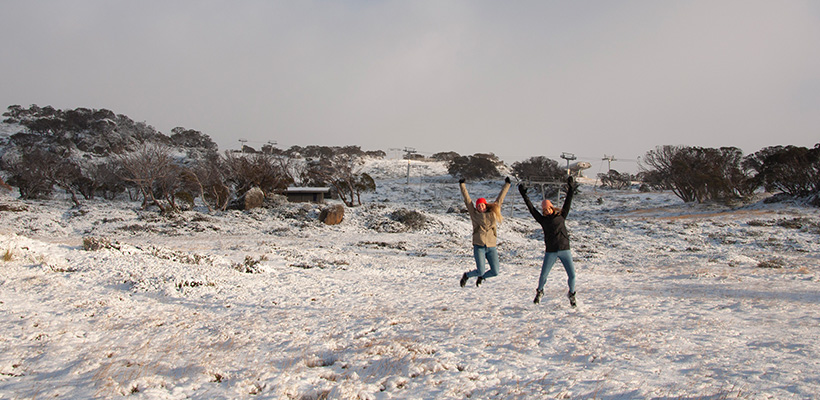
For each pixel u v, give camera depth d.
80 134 130.75
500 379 4.43
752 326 6.74
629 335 6.12
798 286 12.02
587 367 4.80
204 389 4.09
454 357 5.13
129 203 57.41
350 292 10.26
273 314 7.64
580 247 29.72
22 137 116.69
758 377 4.35
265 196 45.81
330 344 5.69
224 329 6.44
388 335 6.23
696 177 61.69
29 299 7.55
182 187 55.34
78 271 9.85
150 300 8.21
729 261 21.14
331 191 71.19
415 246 29.70
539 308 8.26
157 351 5.25
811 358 4.99
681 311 8.01
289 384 4.19
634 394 3.97
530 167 101.31
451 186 106.88
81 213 37.41
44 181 59.81
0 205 37.28
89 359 4.86
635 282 13.05
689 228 39.09
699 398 3.85
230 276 11.04
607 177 114.44
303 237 33.03
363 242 29.95
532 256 23.64
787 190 59.72
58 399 3.74
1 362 4.66
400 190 98.56
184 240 28.38
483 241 7.46
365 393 4.01
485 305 8.66
